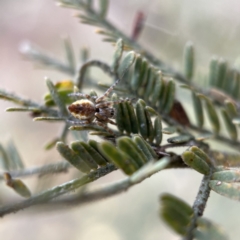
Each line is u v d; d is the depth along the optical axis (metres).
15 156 0.13
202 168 0.10
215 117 0.13
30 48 0.16
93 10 0.14
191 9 0.21
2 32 0.37
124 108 0.11
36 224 0.30
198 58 0.19
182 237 0.10
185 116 0.12
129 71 0.12
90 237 0.28
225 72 0.14
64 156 0.11
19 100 0.12
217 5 0.20
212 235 0.10
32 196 0.11
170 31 0.21
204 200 0.10
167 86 0.12
